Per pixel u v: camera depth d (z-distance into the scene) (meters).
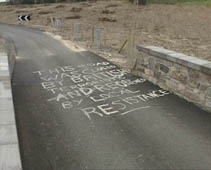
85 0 52.22
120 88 8.05
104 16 33.66
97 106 6.68
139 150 4.69
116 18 32.28
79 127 5.53
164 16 34.53
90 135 5.20
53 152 4.60
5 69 7.63
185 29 26.70
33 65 11.07
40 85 8.36
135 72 9.59
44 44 16.72
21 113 6.20
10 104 5.07
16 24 32.25
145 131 5.38
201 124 5.68
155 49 8.32
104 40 18.45
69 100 7.07
